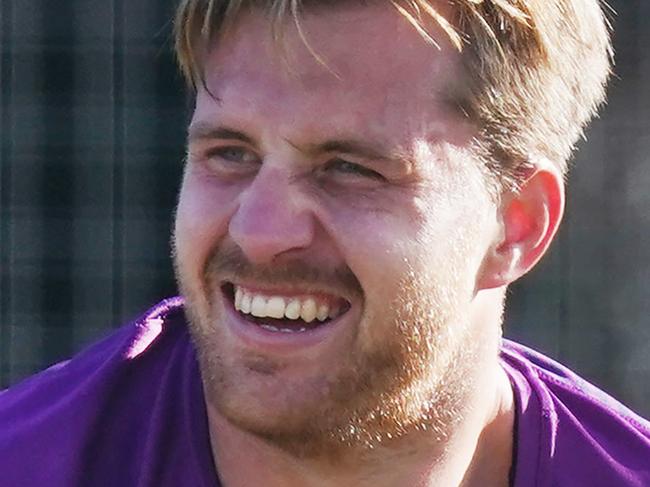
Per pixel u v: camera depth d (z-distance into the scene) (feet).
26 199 59.52
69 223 59.62
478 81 25.86
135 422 27.68
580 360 59.77
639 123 58.85
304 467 25.79
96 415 27.45
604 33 29.35
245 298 24.98
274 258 24.59
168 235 59.41
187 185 25.59
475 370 26.76
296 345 24.68
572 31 28.04
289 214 24.53
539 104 27.25
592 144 59.21
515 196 27.17
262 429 24.91
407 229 24.86
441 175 25.36
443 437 26.40
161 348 28.63
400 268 24.75
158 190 59.16
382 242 24.63
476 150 26.04
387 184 24.91
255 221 24.48
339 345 24.76
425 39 25.13
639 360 59.98
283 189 24.66
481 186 26.21
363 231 24.58
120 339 28.96
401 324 24.85
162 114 58.90
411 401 25.32
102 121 59.06
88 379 28.12
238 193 24.97
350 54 24.70
